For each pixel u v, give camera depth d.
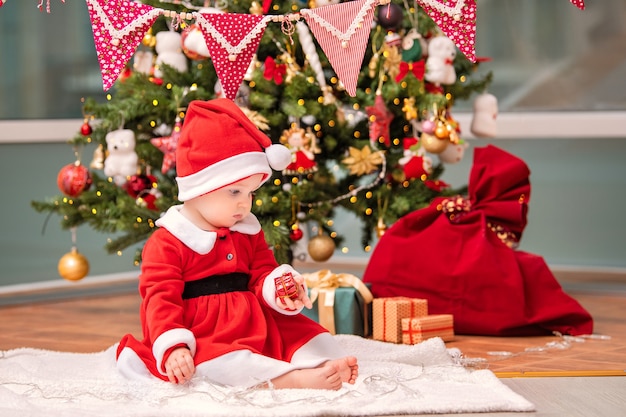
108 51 2.42
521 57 4.92
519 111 4.95
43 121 4.80
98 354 2.76
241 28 2.52
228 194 2.31
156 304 2.21
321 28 2.51
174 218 2.33
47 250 4.88
